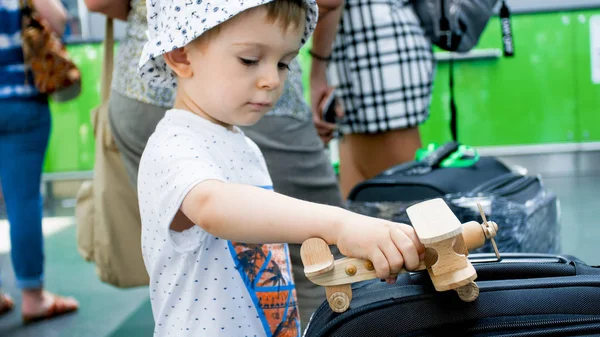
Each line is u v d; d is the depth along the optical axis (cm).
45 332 228
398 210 152
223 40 83
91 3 144
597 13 445
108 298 266
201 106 90
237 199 74
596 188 424
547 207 175
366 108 197
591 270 85
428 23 201
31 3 227
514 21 446
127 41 143
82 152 461
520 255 97
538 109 451
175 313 92
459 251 69
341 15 184
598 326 75
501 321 76
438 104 446
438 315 76
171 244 82
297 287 152
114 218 163
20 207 239
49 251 350
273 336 96
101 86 163
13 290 289
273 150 143
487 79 448
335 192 155
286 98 145
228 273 91
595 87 450
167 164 83
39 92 235
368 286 85
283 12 82
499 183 164
